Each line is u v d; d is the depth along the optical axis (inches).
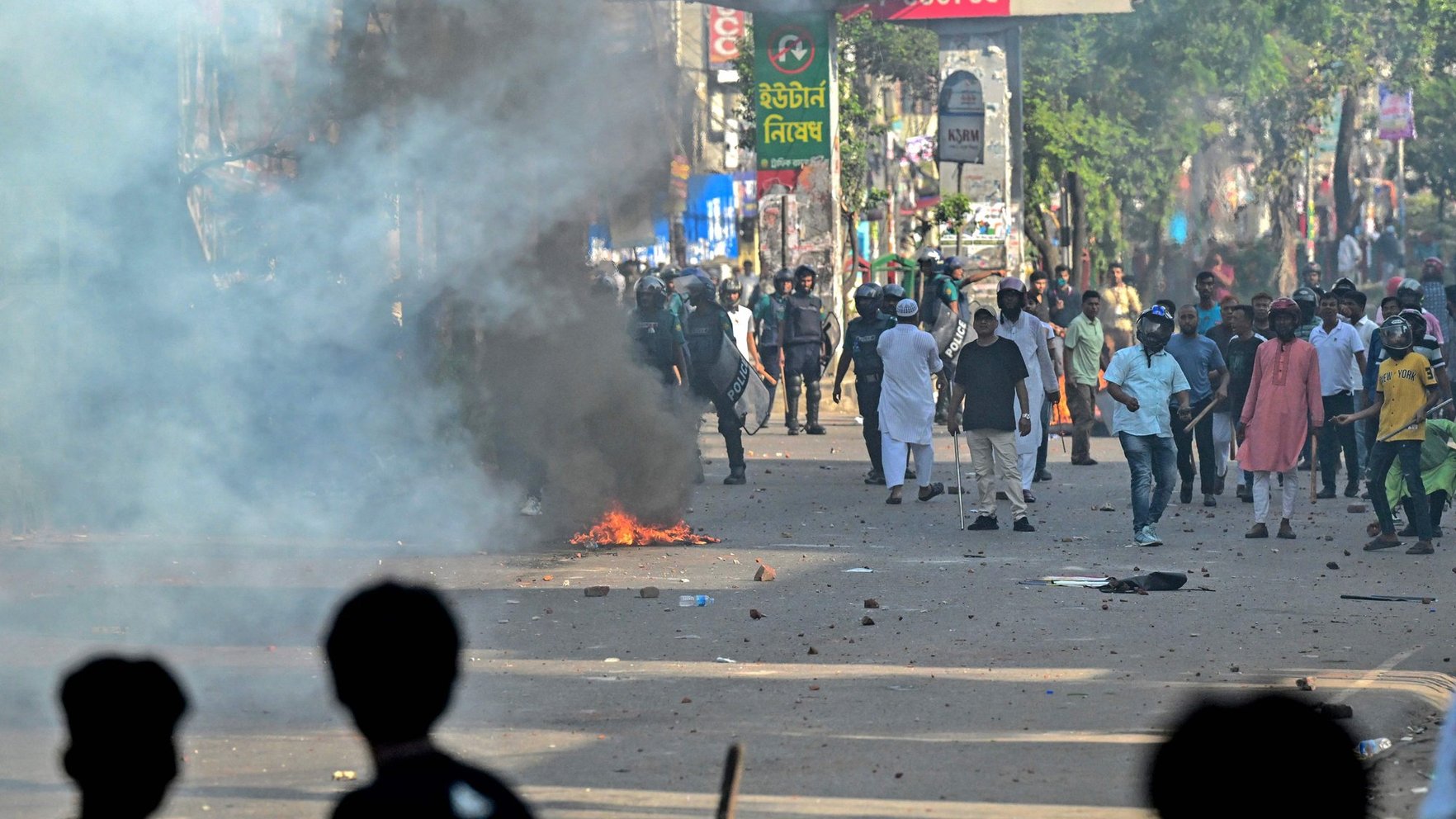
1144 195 4052.7
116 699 283.0
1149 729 696.4
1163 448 1344.7
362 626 273.1
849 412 2824.8
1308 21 3663.9
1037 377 1644.9
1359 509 1562.5
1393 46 4128.9
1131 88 3715.6
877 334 1776.6
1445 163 5816.9
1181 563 1232.2
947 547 1322.6
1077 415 1989.4
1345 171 5182.1
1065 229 3973.9
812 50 2910.9
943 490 1675.7
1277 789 226.2
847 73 4055.1
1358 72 4158.5
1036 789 602.5
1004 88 2982.3
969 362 1428.4
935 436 2410.2
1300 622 973.8
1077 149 3727.9
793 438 2373.3
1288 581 1140.5
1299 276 4795.8
